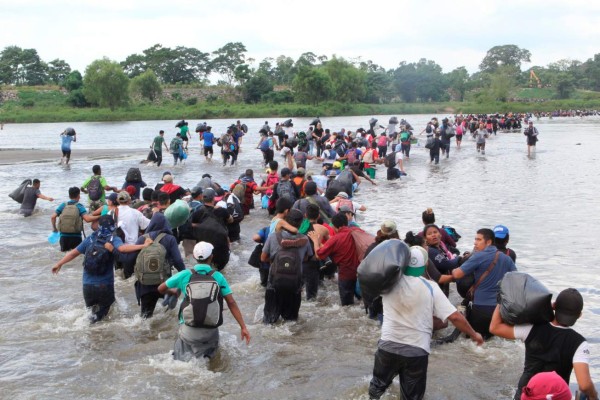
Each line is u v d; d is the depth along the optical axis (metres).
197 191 12.23
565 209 17.09
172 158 32.28
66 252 12.37
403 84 149.88
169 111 99.94
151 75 119.81
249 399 6.31
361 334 8.23
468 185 22.08
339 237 9.10
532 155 33.78
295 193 15.13
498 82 142.25
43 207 17.67
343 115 111.31
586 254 12.14
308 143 30.83
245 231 14.65
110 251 8.48
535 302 4.93
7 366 7.11
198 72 174.50
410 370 5.48
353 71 123.75
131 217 9.81
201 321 6.76
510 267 7.65
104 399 6.28
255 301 9.63
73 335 8.12
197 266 6.95
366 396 6.34
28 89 117.69
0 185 22.16
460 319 5.46
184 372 6.90
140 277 8.37
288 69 177.00
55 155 33.88
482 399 6.30
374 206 17.64
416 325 5.45
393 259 5.34
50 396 6.35
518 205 17.77
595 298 9.47
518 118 67.44
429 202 18.33
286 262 8.33
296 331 8.34
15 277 10.81
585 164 28.92
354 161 22.25
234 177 24.06
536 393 4.03
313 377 6.85
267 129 27.73
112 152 36.03
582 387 4.74
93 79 103.06
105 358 7.32
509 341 7.88
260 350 7.63
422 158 32.16
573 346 4.92
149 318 8.68
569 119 97.56
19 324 8.48
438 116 109.50
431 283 5.53
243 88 127.81
